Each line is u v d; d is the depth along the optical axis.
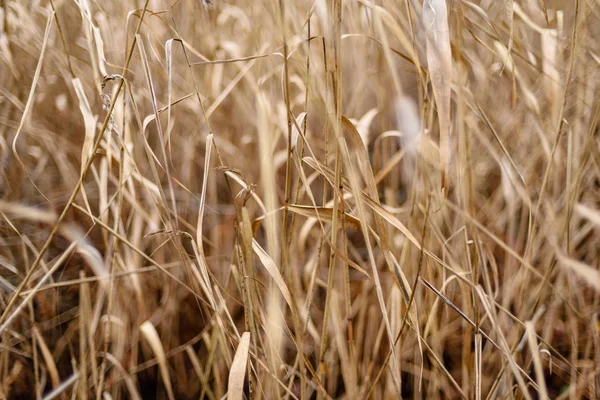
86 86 0.60
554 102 0.51
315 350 0.57
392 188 0.61
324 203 0.47
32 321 0.52
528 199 0.49
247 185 0.44
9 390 0.55
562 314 0.59
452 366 0.59
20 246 0.60
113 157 0.50
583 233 0.58
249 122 0.66
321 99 0.51
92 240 0.64
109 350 0.57
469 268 0.48
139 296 0.55
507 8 0.46
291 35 0.56
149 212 0.61
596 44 0.57
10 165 0.61
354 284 0.63
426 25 0.42
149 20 0.60
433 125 0.58
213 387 0.59
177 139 0.66
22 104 0.56
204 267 0.45
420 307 0.53
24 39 0.58
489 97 0.63
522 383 0.44
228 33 0.68
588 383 0.51
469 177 0.50
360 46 0.63
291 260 0.55
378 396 0.54
